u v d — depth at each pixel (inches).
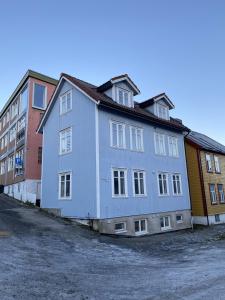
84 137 651.5
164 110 874.8
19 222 571.8
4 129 1296.8
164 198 765.9
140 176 709.9
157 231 713.0
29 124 965.2
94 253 405.7
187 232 747.4
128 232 632.4
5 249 354.3
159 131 814.5
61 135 741.9
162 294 224.2
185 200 847.7
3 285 228.1
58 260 340.2
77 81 709.9
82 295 220.5
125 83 732.7
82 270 305.4
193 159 970.7
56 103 783.1
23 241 416.5
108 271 309.6
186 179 877.8
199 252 440.1
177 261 375.2
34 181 936.9
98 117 627.2
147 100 850.1
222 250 446.0
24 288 226.1
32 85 1000.9
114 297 218.7
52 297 211.9
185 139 989.2
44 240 443.8
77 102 692.1
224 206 1027.3
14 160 1071.6
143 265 350.0
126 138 690.8
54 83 1061.8
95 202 591.2
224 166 1117.1
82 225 609.3
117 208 621.3
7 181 1144.2
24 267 289.0
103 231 577.9
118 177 644.7
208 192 957.8
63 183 705.0
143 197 695.7
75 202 646.5
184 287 239.8
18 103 1104.8
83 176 635.5
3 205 836.0
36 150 964.6
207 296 212.1
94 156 612.7
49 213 725.3
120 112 682.8
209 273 284.2
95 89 738.2
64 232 528.4
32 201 890.1
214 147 1098.1
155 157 770.8
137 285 253.0
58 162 732.7
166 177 796.6
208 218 917.8
